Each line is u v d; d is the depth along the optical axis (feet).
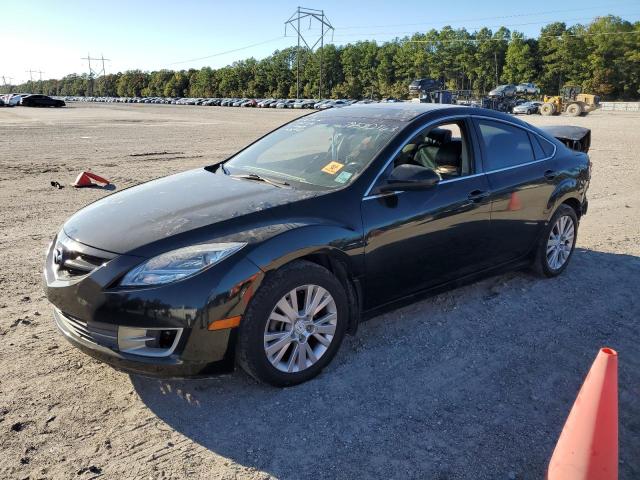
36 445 9.06
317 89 401.08
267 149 14.92
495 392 10.90
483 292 15.98
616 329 13.79
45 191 31.12
